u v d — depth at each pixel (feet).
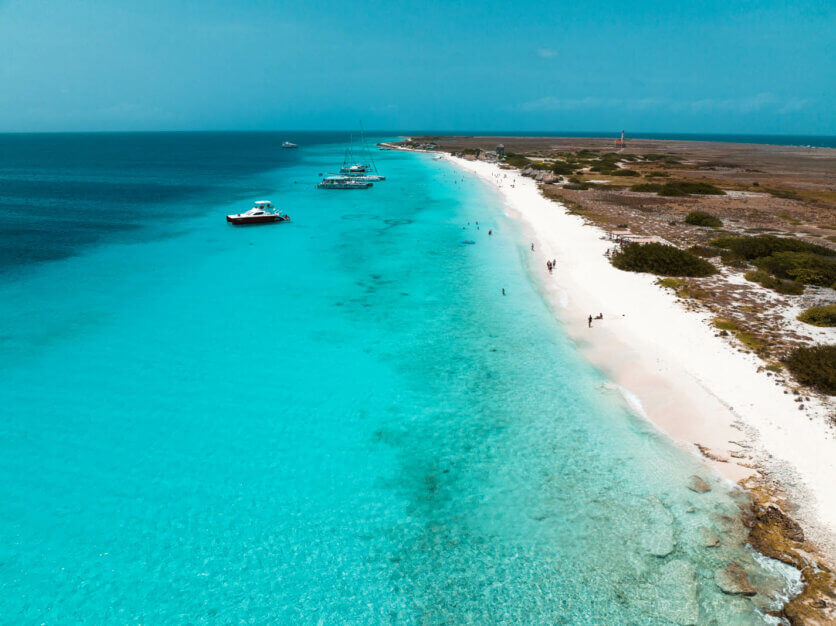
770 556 49.78
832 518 53.42
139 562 52.54
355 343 99.40
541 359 92.07
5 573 51.03
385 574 51.11
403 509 59.06
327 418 75.82
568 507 58.23
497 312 113.50
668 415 73.15
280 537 55.52
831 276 122.62
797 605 44.75
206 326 106.52
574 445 68.64
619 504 58.03
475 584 49.73
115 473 64.28
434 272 143.13
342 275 141.18
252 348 97.04
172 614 47.47
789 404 72.79
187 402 79.25
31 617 46.96
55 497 60.39
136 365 90.12
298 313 113.91
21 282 131.23
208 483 63.00
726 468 61.72
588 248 158.51
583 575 49.80
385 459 67.31
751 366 83.41
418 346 97.91
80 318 109.50
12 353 93.04
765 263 133.08
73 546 54.19
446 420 75.05
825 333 94.63
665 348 91.20
